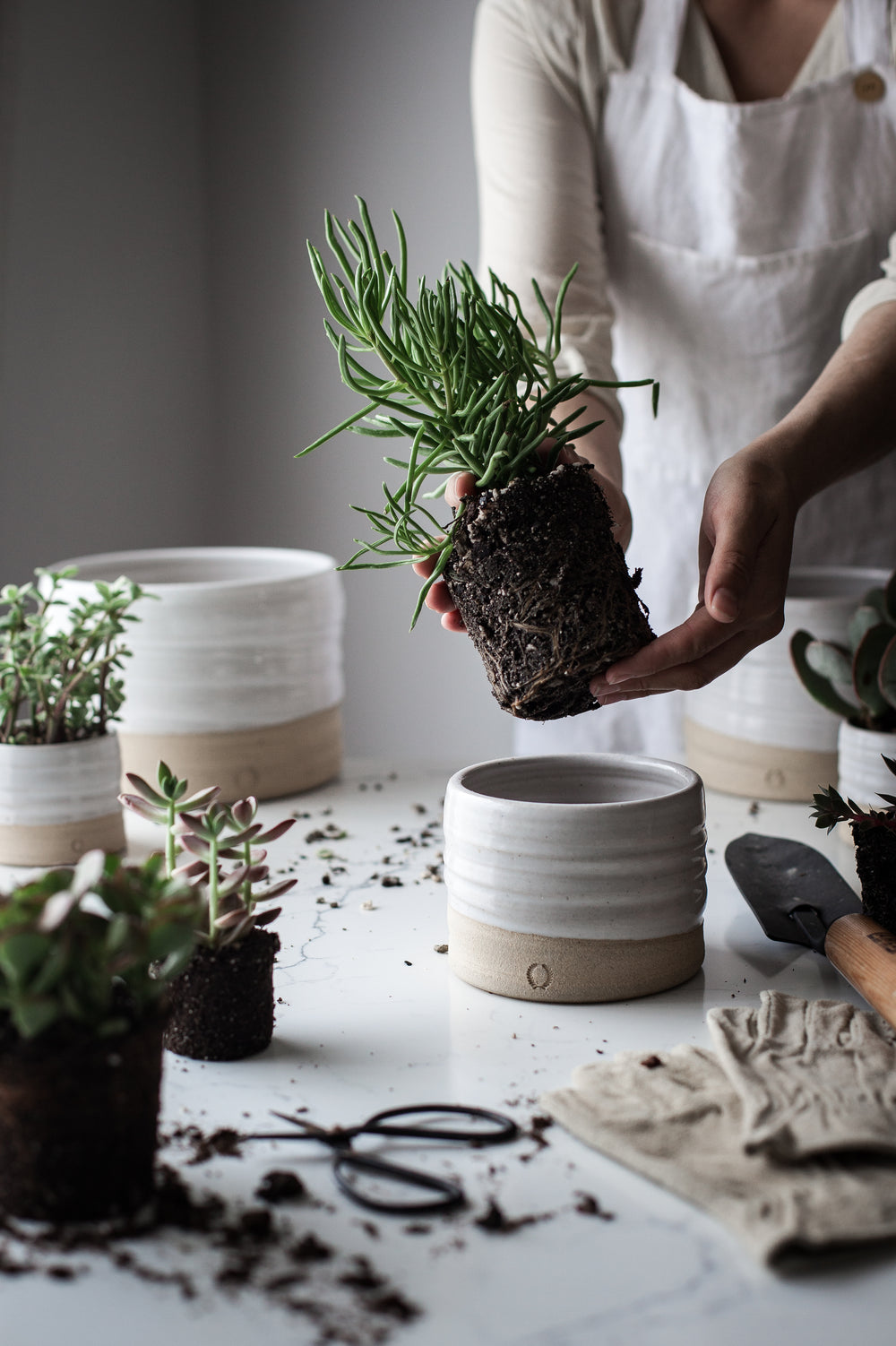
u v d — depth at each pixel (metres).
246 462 2.14
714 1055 0.60
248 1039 0.63
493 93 1.21
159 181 1.97
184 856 0.96
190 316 2.06
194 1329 0.42
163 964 0.61
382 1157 0.53
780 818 1.02
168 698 1.08
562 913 0.67
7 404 1.70
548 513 0.63
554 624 0.63
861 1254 0.46
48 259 1.76
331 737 1.18
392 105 1.92
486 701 2.06
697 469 1.30
